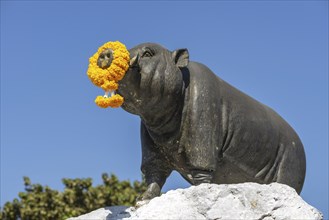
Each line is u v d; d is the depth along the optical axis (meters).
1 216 16.94
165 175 9.30
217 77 9.30
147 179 9.23
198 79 8.94
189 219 7.92
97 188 17.11
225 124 9.02
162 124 8.87
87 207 16.84
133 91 8.61
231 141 9.08
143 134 9.33
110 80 8.36
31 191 17.22
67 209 16.64
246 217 7.91
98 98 8.46
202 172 8.81
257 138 9.28
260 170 9.41
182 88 8.81
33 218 16.69
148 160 9.22
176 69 8.77
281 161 9.60
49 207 16.86
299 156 9.80
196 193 8.06
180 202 8.05
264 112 9.56
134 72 8.53
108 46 8.49
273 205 8.02
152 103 8.69
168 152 9.03
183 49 8.84
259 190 8.11
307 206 8.08
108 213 9.30
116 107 8.54
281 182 9.56
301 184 9.87
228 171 9.21
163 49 8.83
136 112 8.88
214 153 8.83
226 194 8.04
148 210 8.04
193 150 8.79
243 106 9.24
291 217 7.95
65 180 17.27
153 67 8.62
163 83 8.65
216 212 7.93
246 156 9.23
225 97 9.10
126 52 8.45
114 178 17.61
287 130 9.80
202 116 8.81
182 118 8.84
